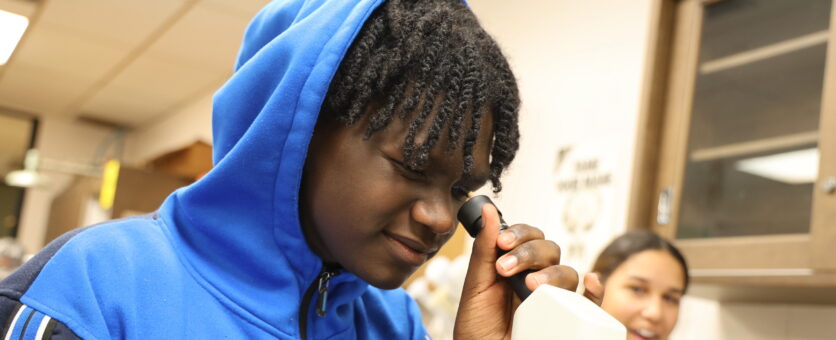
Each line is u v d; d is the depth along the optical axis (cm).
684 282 183
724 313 214
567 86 260
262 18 82
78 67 462
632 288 180
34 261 63
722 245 181
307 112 66
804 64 175
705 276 183
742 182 182
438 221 63
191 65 434
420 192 64
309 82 66
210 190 69
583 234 238
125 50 422
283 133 67
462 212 71
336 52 66
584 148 246
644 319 177
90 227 67
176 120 530
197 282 67
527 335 60
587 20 258
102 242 64
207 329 64
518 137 74
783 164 174
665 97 205
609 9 251
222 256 69
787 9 181
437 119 63
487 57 72
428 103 64
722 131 190
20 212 599
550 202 254
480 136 67
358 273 66
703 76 198
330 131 66
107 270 62
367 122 65
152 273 64
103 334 60
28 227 595
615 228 228
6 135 594
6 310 59
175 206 72
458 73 66
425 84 65
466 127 65
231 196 69
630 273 180
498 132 69
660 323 179
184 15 365
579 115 252
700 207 190
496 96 69
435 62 66
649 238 185
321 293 73
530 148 268
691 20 203
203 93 483
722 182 187
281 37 71
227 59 417
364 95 65
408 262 64
